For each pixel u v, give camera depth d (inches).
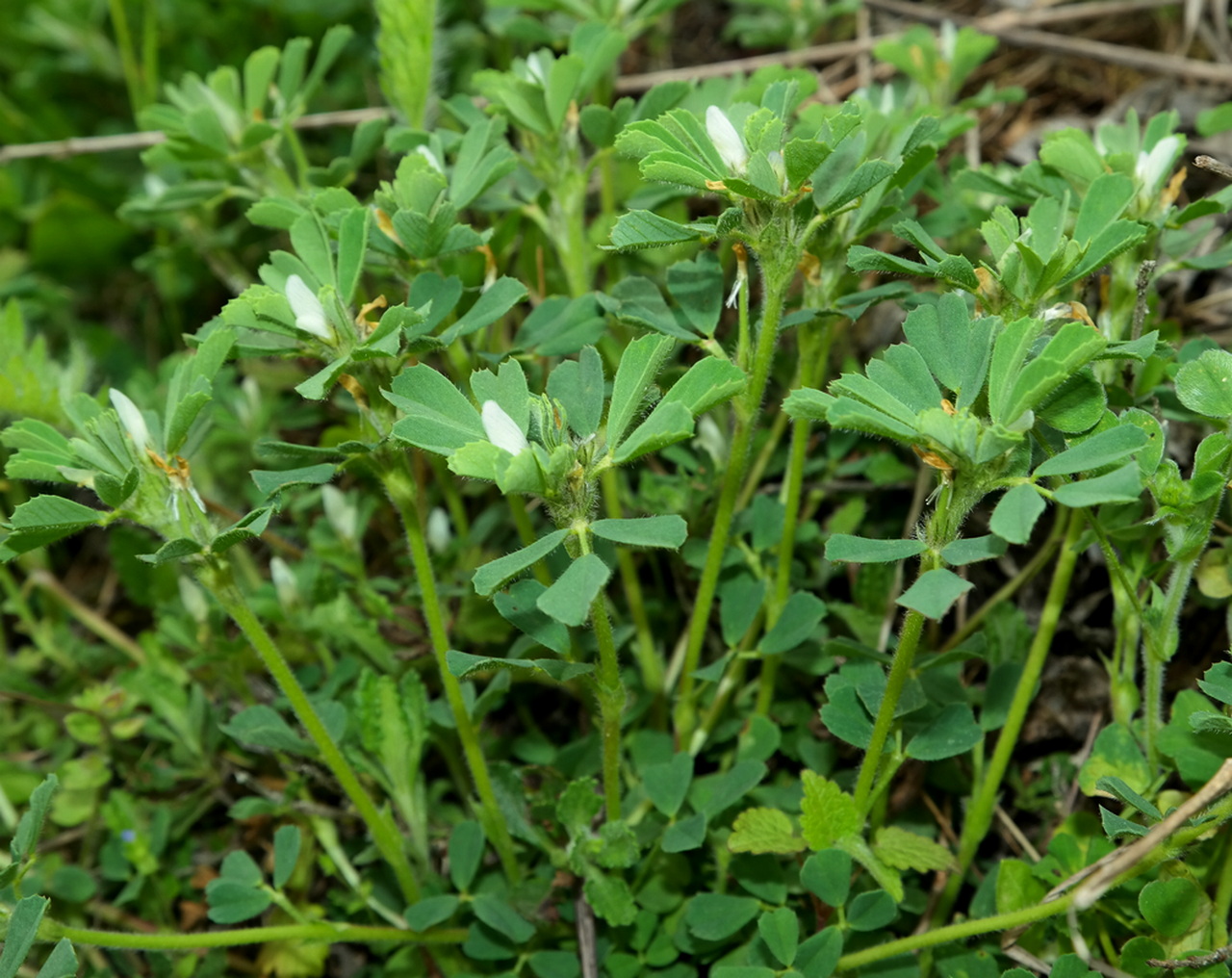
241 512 11.7
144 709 11.0
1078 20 13.3
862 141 7.1
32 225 14.4
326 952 9.4
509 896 8.5
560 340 8.2
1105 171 7.8
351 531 10.1
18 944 6.8
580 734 10.1
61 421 9.9
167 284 13.9
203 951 9.5
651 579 10.5
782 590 8.8
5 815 9.8
